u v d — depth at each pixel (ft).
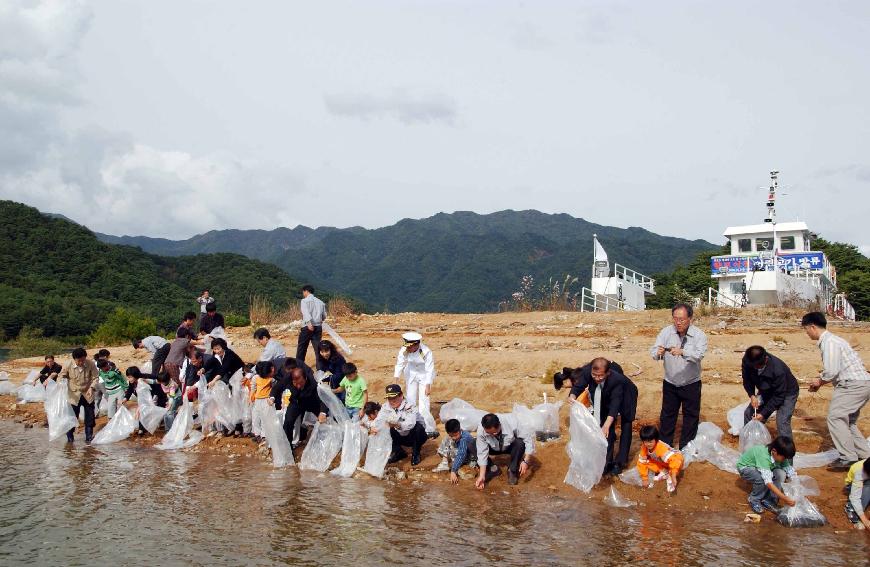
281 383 35.17
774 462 25.30
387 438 32.01
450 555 22.57
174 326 173.37
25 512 27.48
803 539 23.32
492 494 28.86
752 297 82.58
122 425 41.19
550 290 86.74
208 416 39.63
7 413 49.96
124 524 25.96
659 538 23.65
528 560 22.02
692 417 29.19
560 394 41.04
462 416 35.17
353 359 54.29
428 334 63.98
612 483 28.84
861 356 45.11
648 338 55.77
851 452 26.86
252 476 32.45
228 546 23.68
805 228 98.27
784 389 27.07
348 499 28.63
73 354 40.37
